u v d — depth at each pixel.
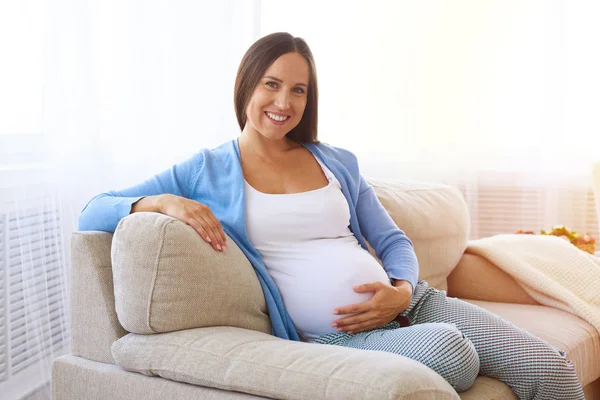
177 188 1.82
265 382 1.33
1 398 2.18
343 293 1.71
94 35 2.51
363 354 1.35
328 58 3.19
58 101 2.37
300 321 1.74
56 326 2.36
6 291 2.19
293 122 1.87
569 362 1.71
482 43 3.14
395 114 3.19
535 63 3.12
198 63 2.88
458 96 3.17
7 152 2.20
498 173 3.20
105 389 1.54
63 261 2.39
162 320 1.50
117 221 1.66
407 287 1.82
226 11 2.93
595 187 2.61
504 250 2.37
